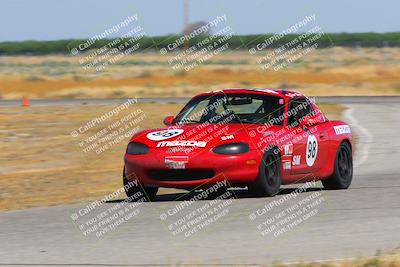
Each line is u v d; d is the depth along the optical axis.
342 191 30.67
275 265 17.44
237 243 20.50
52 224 23.95
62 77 146.50
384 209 25.67
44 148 49.38
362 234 21.42
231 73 151.50
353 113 73.88
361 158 43.44
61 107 80.06
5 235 22.27
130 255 19.19
